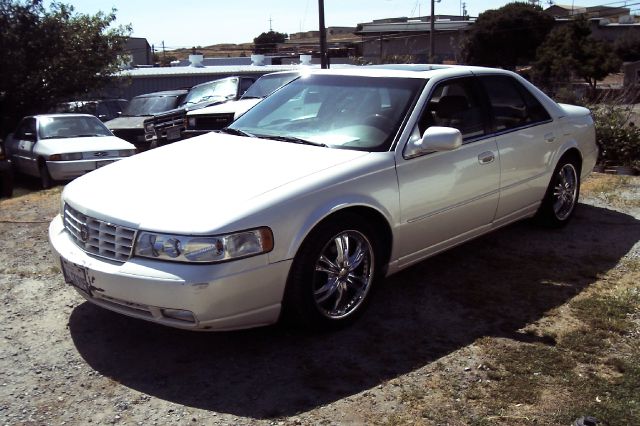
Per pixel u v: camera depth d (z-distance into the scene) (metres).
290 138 4.67
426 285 4.84
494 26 57.06
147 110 16.42
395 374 3.58
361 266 4.19
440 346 3.89
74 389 3.48
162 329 4.18
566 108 6.37
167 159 4.46
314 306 3.88
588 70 50.16
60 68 17.62
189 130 11.05
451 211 4.74
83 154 11.43
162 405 3.32
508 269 5.16
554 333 4.03
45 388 3.49
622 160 9.13
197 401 3.35
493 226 5.32
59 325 4.25
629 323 4.15
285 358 3.78
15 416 3.24
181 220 3.54
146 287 3.49
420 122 4.58
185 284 3.42
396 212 4.29
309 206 3.78
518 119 5.53
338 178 3.97
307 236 3.79
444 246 4.84
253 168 4.09
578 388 3.39
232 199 3.68
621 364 3.60
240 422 3.16
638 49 64.38
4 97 17.06
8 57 16.30
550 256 5.46
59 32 17.30
